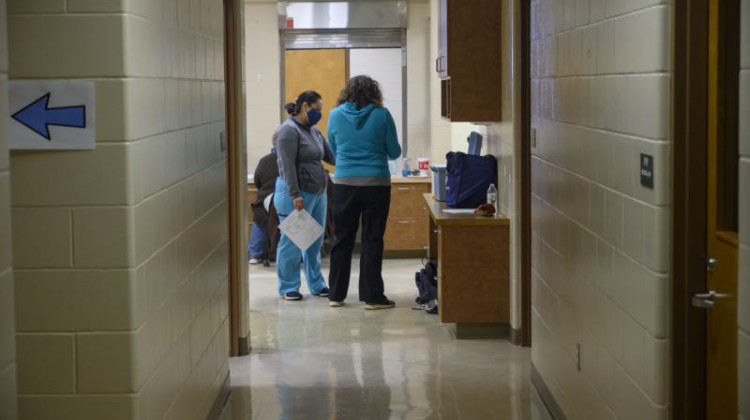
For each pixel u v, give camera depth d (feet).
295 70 41.14
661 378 13.26
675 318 13.19
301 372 23.57
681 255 13.12
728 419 12.90
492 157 28.37
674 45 12.89
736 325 12.57
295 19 40.55
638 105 13.70
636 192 13.88
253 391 22.09
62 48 13.26
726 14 12.82
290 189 30.68
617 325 15.01
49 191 13.43
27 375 13.66
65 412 13.73
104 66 13.28
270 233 37.58
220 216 21.01
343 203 30.12
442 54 28.68
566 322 18.66
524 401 21.09
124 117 13.34
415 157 41.50
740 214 9.95
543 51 20.67
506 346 25.66
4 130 8.50
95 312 13.58
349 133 29.81
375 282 30.22
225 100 23.00
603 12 15.46
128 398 13.69
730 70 12.90
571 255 18.15
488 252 26.02
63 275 13.55
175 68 16.20
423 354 24.98
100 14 13.23
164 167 15.33
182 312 16.67
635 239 13.96
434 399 21.29
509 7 25.17
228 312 23.25
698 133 12.95
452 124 38.88
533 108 22.08
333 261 30.66
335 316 29.48
